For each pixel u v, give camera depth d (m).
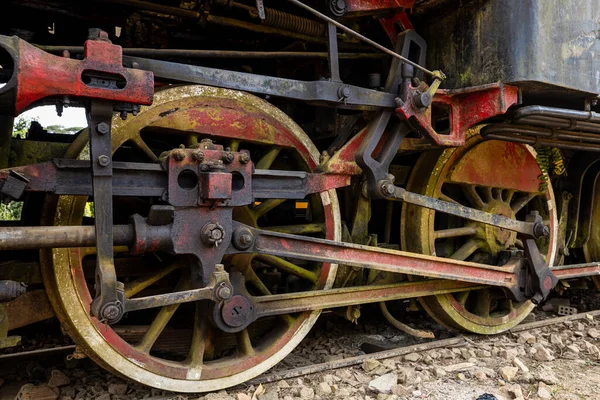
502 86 2.97
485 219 3.42
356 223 3.52
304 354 3.62
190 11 3.02
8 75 2.12
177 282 2.98
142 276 2.94
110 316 2.06
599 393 2.95
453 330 4.20
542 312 5.18
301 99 2.67
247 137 2.86
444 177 3.74
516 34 2.90
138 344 2.64
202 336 2.71
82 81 1.98
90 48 1.97
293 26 3.20
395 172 3.94
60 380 2.77
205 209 2.44
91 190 2.19
